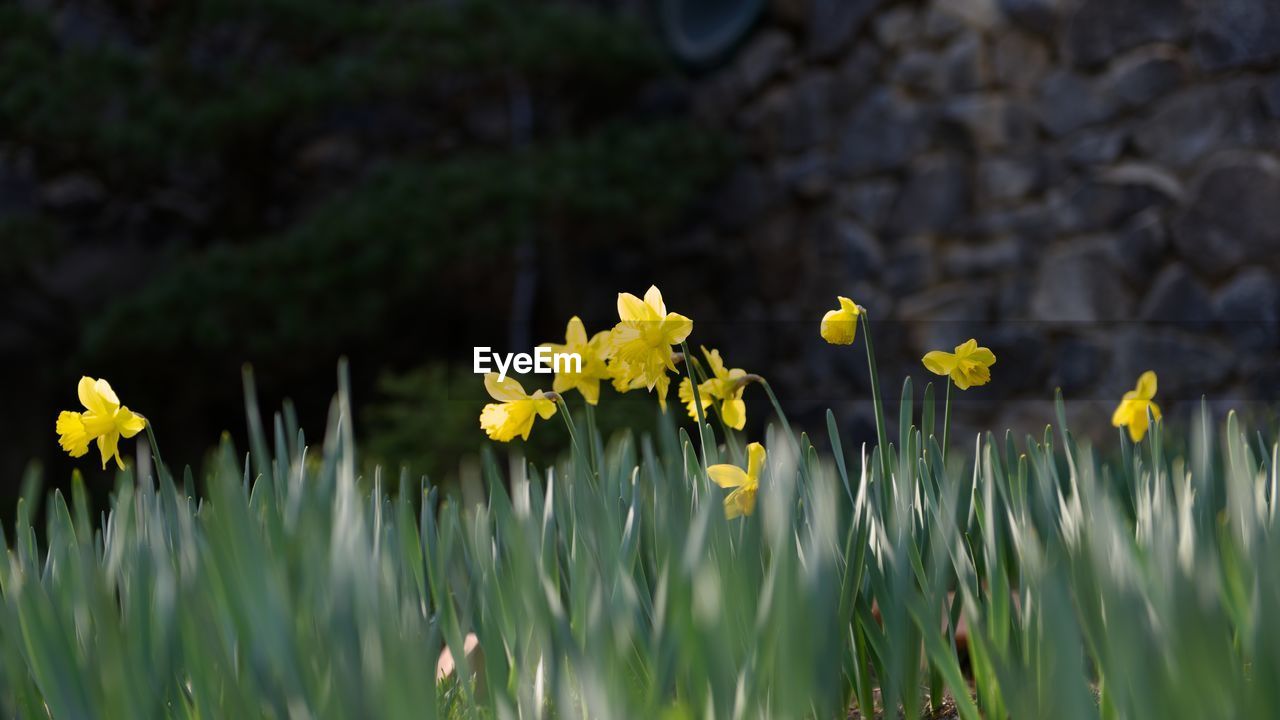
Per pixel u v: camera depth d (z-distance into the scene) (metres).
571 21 8.34
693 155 8.12
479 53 8.04
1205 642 0.64
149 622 0.97
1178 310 5.45
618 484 1.27
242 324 7.08
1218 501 1.42
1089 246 5.86
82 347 7.31
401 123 9.75
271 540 1.01
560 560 1.25
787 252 7.93
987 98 6.38
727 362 8.32
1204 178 5.34
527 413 1.26
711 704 0.79
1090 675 1.16
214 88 8.35
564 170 7.58
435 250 7.13
